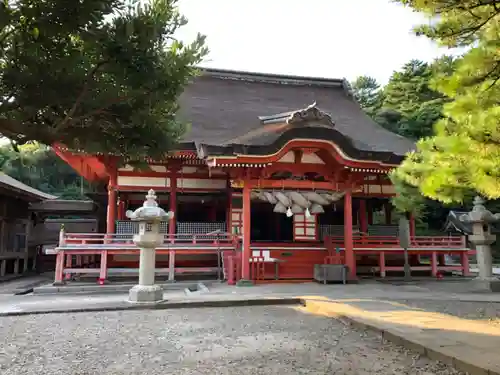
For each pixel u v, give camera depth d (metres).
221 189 19.58
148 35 5.20
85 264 20.86
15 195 22.73
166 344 6.89
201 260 19.50
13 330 8.09
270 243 18.97
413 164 8.23
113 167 18.27
